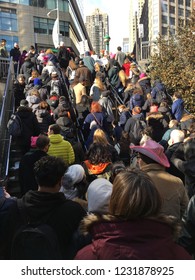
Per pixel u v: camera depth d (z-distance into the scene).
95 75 16.16
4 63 15.40
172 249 2.04
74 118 11.02
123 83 15.41
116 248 1.98
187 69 18.08
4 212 3.01
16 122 7.95
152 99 12.85
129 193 2.03
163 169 3.68
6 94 10.97
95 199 2.87
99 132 6.70
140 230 2.00
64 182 3.94
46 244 2.56
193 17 19.88
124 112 10.52
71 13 75.69
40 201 2.82
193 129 7.81
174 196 3.50
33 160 5.63
